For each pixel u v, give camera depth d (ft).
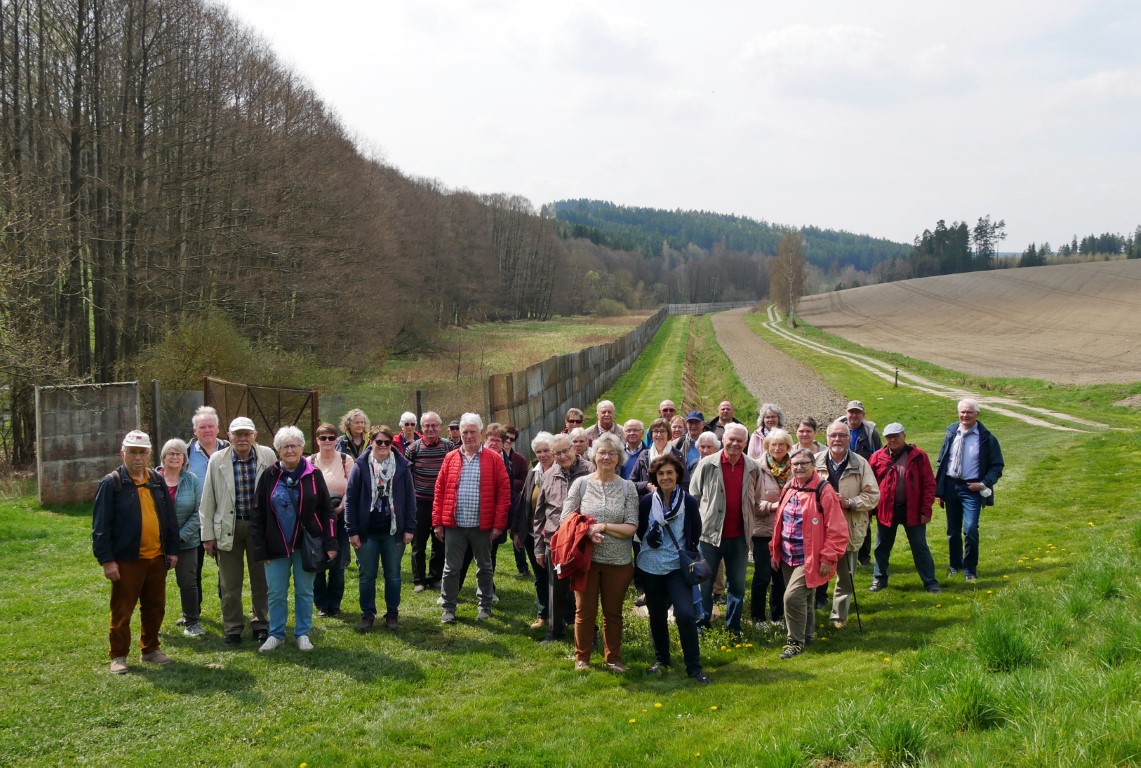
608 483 23.80
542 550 27.09
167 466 25.95
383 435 27.22
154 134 86.12
